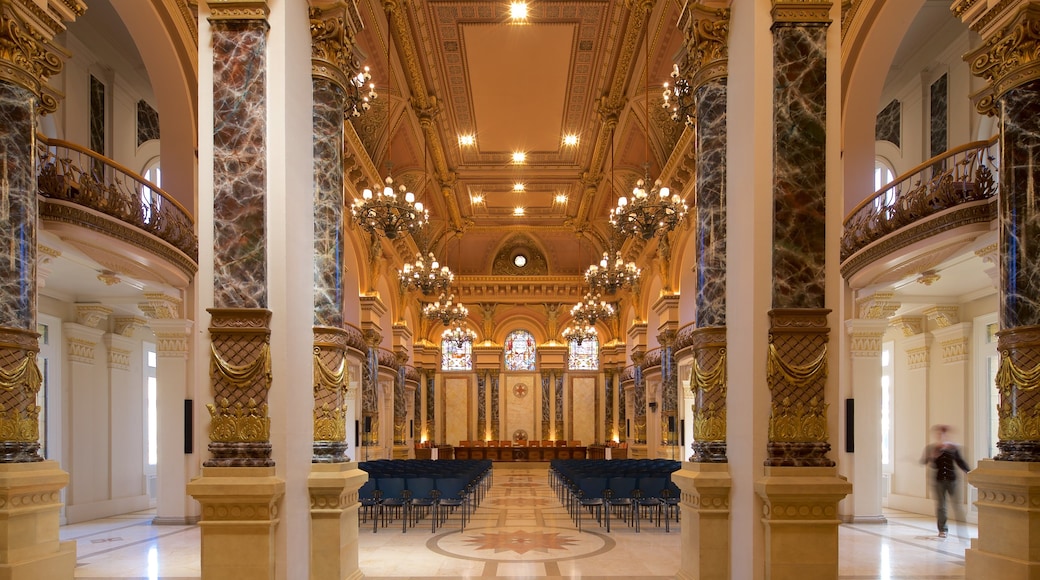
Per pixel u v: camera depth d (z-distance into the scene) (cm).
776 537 525
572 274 2833
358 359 1723
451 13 1273
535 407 2866
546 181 2133
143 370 1486
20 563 545
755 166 559
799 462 532
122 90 1273
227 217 558
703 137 666
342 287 671
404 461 1587
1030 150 580
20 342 577
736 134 611
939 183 903
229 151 562
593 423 2856
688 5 671
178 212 1072
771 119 562
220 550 526
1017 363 581
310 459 616
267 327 550
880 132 1387
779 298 546
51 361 1202
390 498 1030
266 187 563
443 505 1080
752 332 555
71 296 1246
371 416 1803
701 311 664
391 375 2162
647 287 2264
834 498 525
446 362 2888
